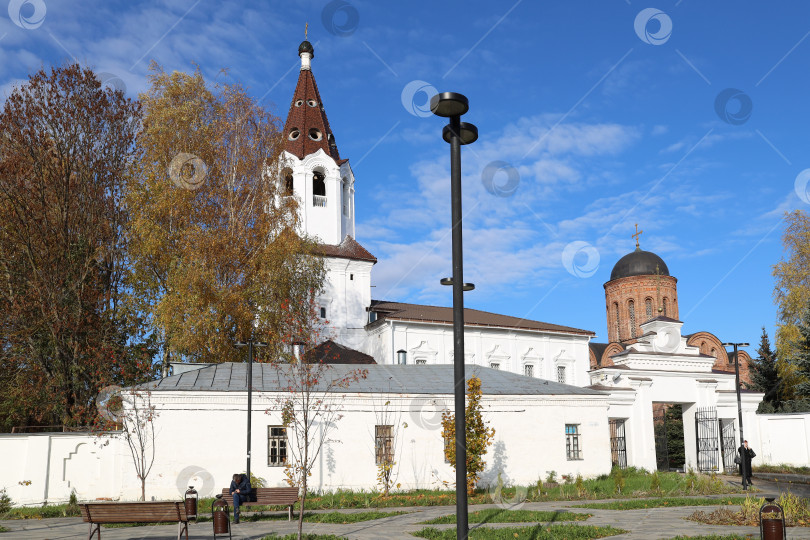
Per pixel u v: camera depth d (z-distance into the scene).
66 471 22.14
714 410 33.94
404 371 27.84
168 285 30.19
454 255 7.79
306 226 45.59
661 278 67.75
